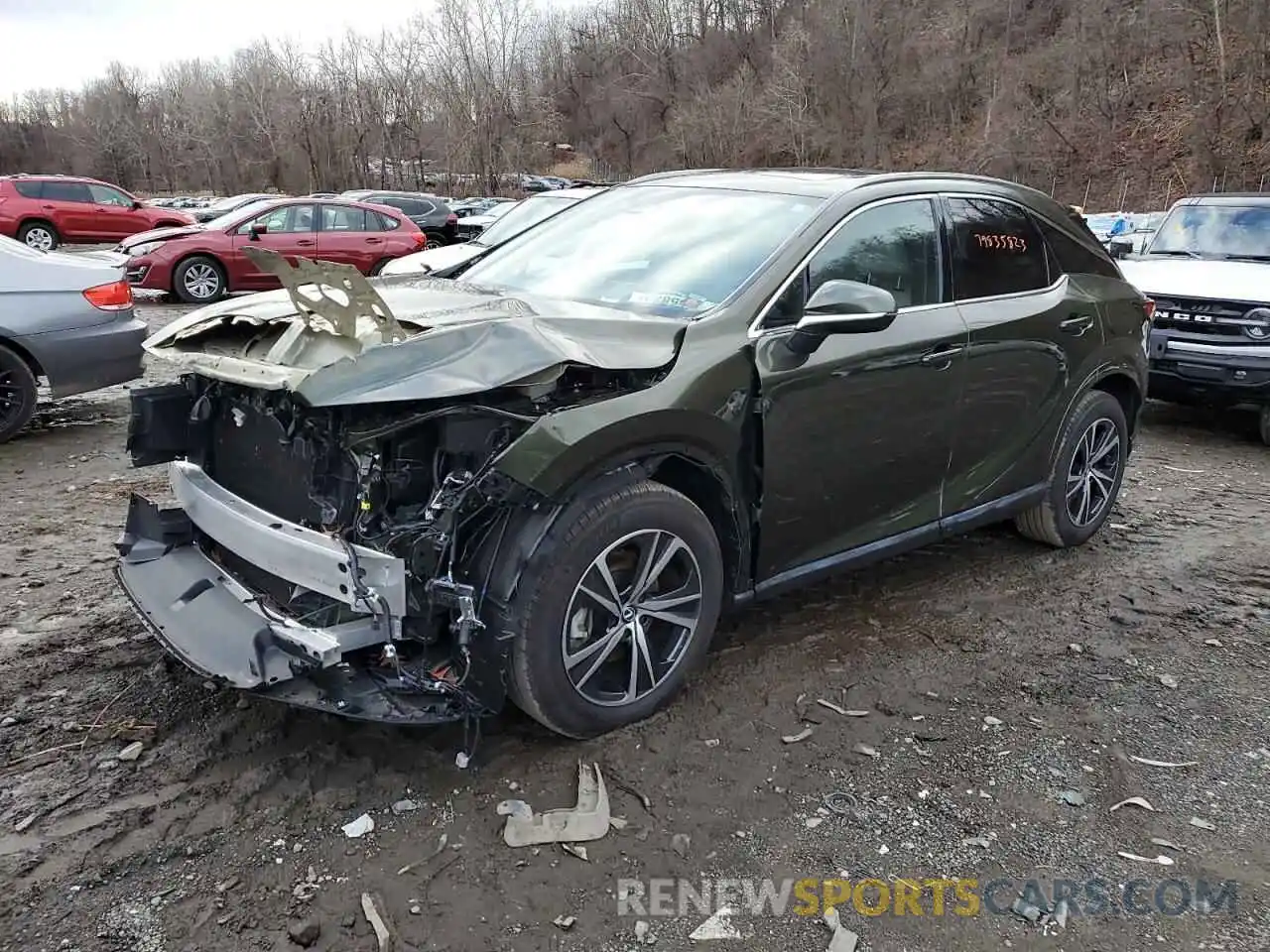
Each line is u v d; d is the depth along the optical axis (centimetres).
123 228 2297
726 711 347
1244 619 441
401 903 254
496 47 5259
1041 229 471
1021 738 340
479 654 289
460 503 279
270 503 332
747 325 336
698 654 342
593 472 296
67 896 253
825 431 357
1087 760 329
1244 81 3378
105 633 393
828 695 362
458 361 278
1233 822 300
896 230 395
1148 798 310
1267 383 729
